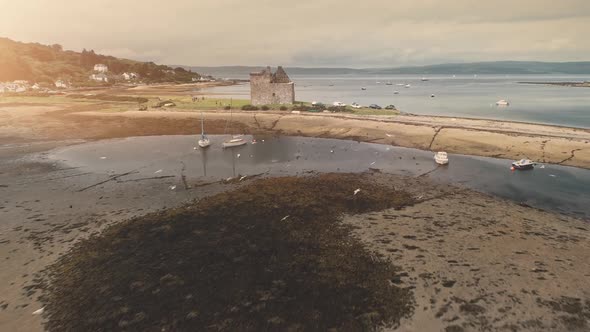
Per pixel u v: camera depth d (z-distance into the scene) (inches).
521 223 1040.2
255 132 2564.0
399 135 2274.9
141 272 816.9
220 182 1475.1
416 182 1437.0
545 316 655.8
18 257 892.0
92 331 641.6
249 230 1016.9
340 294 725.9
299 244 931.3
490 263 821.2
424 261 834.2
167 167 1713.8
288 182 1440.7
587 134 2087.8
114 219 1115.3
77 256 892.0
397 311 674.8
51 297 735.7
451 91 6855.3
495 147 1926.7
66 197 1318.9
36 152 2015.3
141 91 6107.3
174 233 1008.2
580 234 970.1
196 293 738.2
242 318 664.4
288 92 3405.5
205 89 7071.9
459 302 695.1
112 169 1683.1
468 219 1068.5
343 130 2480.3
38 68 7539.4
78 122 2866.6
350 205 1188.5
